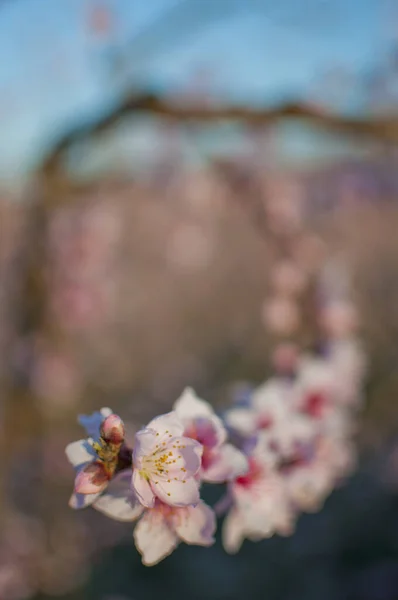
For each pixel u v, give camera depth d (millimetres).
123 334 2350
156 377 2232
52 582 1272
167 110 702
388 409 1765
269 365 2143
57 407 1491
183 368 2248
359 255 2148
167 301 2508
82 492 334
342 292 847
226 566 1423
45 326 929
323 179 1679
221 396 2064
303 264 891
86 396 1971
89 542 1431
